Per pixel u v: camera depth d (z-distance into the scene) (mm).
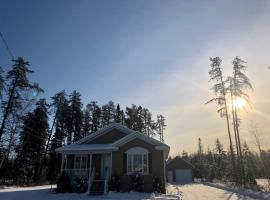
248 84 37688
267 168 37875
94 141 27172
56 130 48469
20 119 34625
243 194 22297
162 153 23422
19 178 41688
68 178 23406
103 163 25406
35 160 43375
